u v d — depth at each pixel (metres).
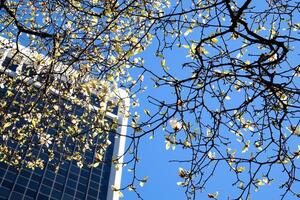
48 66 10.30
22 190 78.25
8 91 11.23
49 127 12.32
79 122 11.91
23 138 13.10
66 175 85.44
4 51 11.22
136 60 9.15
